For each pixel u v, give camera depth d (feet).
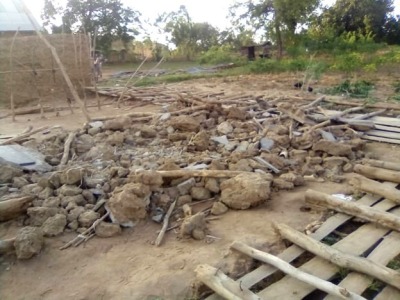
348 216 17.13
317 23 102.06
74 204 18.16
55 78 48.78
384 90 47.34
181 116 29.40
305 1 85.35
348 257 13.70
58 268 14.99
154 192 19.01
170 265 14.79
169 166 20.79
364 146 26.45
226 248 15.61
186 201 19.22
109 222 17.46
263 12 92.43
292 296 12.67
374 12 111.86
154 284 13.82
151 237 16.79
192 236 16.55
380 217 16.10
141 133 28.81
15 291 13.93
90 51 51.39
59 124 35.83
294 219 17.60
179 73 79.56
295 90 49.88
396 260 14.43
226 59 97.66
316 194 18.26
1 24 67.72
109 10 119.44
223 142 26.45
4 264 15.20
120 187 19.02
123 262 15.19
